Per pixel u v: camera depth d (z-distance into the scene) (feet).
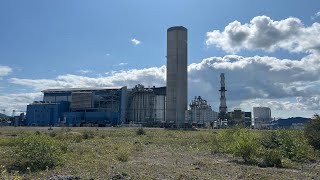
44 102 557.33
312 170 69.05
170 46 463.83
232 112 536.42
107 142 139.95
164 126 431.84
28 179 52.21
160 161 80.12
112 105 525.75
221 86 578.25
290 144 91.40
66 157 78.23
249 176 58.80
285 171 66.64
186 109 467.52
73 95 537.24
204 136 174.09
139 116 538.06
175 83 460.55
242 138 88.79
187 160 83.10
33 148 66.49
